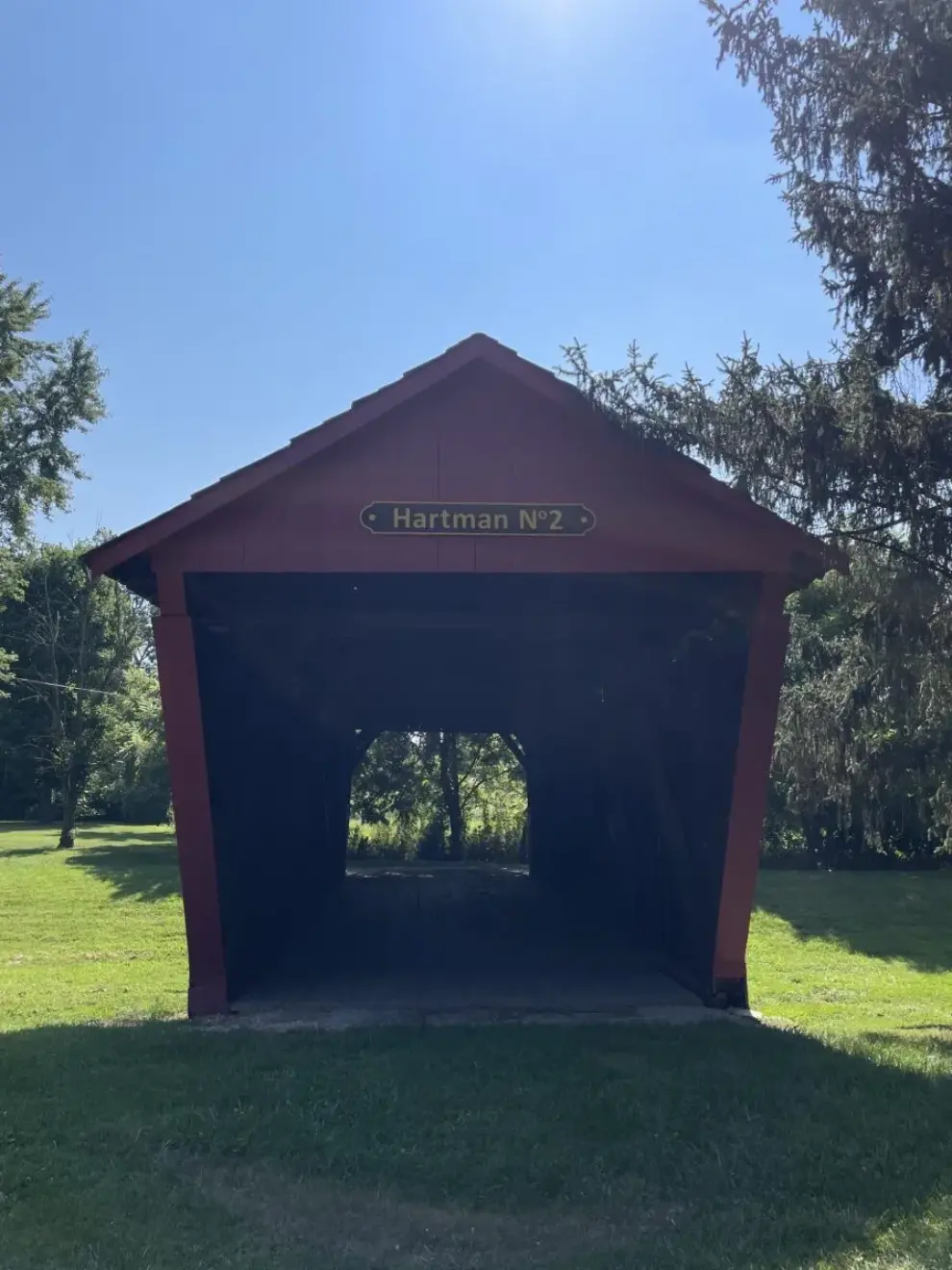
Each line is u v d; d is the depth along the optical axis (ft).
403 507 25.88
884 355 28.55
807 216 28.76
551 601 32.48
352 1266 12.69
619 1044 22.85
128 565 26.30
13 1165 15.58
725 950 27.89
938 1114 17.97
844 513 29.63
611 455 26.27
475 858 89.56
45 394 91.20
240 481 25.43
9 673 112.78
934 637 30.45
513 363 25.46
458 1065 20.83
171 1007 30.78
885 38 26.11
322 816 53.98
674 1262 12.66
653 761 34.73
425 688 50.70
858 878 68.33
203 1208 14.25
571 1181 15.20
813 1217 13.85
